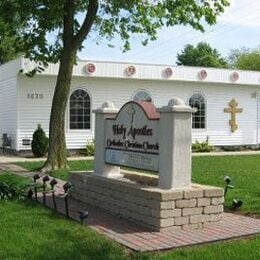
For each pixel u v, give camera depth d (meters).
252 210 9.70
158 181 8.77
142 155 9.13
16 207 9.79
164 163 8.45
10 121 25.39
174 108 8.27
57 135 17.34
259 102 30.00
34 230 7.95
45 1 16.86
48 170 16.89
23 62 23.39
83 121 25.31
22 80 24.11
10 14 16.95
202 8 18.02
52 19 17.47
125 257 6.67
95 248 6.98
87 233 7.77
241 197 11.04
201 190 8.28
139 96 26.64
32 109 24.31
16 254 6.68
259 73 29.11
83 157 23.39
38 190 11.76
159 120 8.65
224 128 28.95
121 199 9.05
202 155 24.59
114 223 8.59
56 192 11.74
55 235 7.64
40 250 6.86
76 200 10.79
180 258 6.55
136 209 8.59
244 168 17.88
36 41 17.72
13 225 8.28
